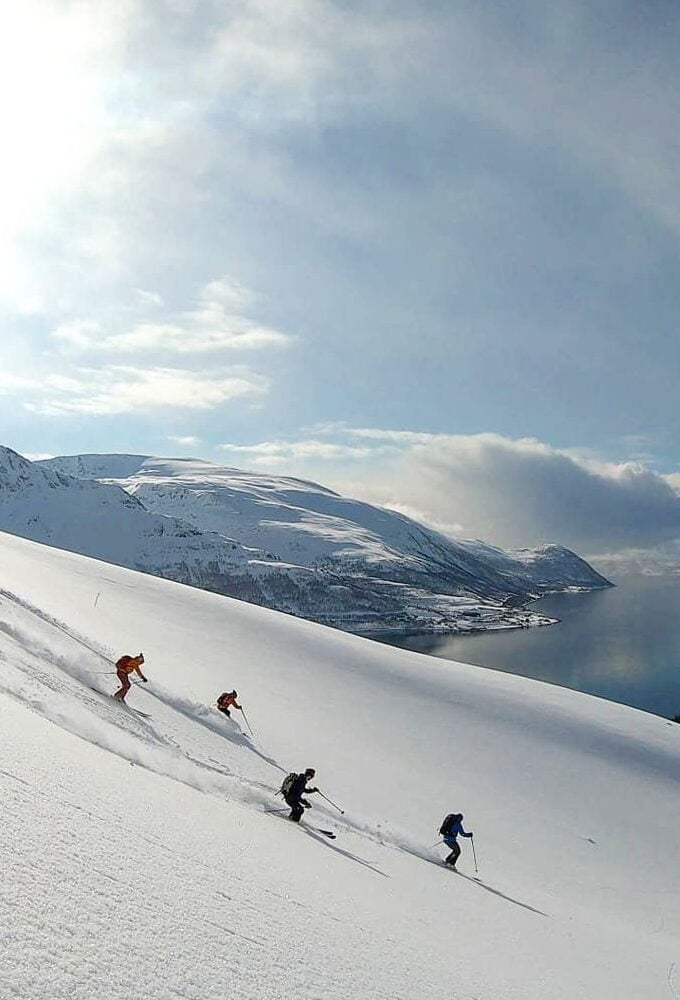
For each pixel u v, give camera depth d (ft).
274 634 138.21
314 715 90.48
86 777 22.09
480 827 69.92
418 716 106.32
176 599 152.05
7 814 15.46
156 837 19.34
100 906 13.50
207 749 53.67
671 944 51.39
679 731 130.31
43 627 70.90
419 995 17.56
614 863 72.13
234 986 13.12
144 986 11.59
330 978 15.66
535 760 100.22
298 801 40.37
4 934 10.98
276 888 20.71
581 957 34.71
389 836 52.95
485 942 28.76
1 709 26.63
